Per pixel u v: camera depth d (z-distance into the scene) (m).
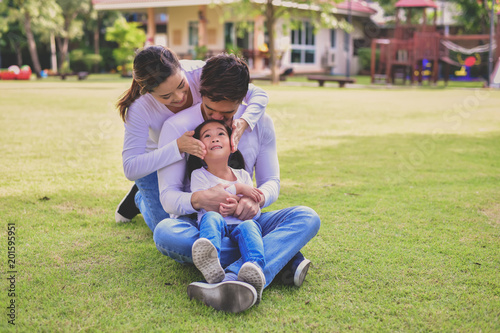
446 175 4.23
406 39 18.73
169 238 2.00
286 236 2.02
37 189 3.58
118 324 1.75
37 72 22.88
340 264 2.29
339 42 24.89
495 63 16.19
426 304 1.91
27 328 1.71
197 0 20.31
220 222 1.97
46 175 4.04
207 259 1.82
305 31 22.92
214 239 1.87
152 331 1.70
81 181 3.88
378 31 24.94
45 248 2.46
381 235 2.68
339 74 25.12
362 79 21.69
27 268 2.21
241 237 1.96
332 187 3.77
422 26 18.36
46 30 24.25
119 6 22.39
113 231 2.73
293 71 22.08
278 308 1.87
